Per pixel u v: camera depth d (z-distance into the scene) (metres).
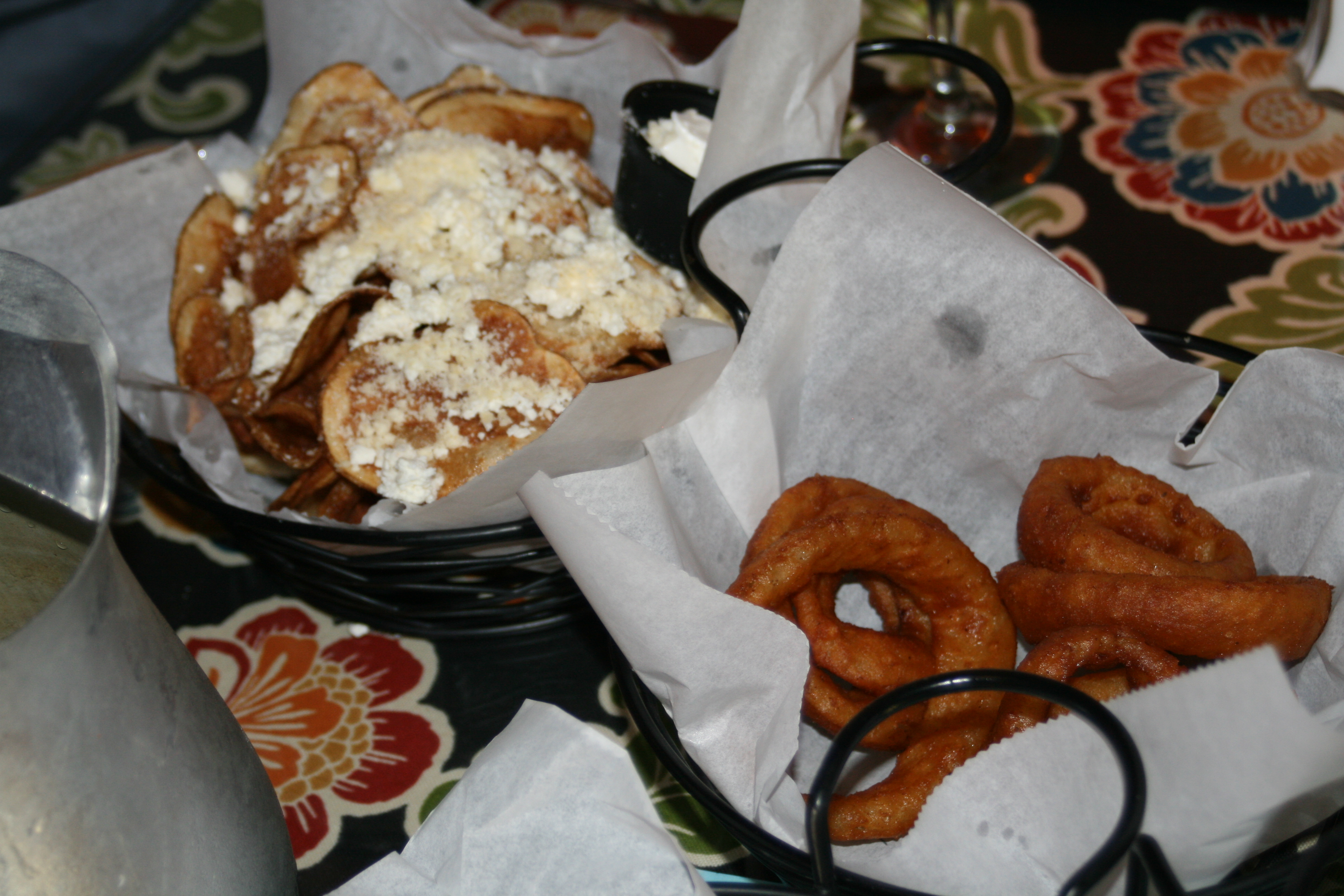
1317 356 0.43
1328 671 0.41
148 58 0.71
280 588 0.50
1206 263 0.57
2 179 0.65
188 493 0.45
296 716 0.46
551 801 0.36
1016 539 0.47
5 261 0.35
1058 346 0.44
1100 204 0.60
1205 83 0.65
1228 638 0.41
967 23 0.69
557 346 0.48
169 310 0.54
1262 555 0.45
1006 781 0.36
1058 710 0.41
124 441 0.47
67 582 0.33
